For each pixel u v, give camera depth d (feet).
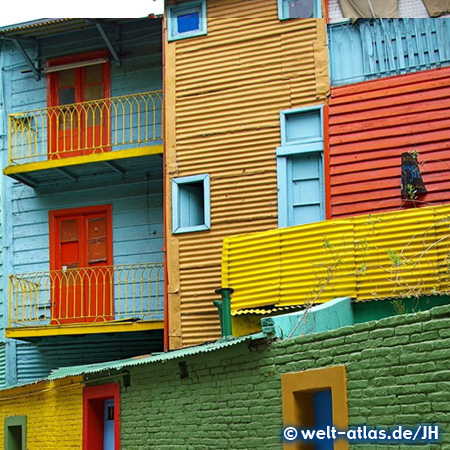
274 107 53.06
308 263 46.11
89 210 63.31
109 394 44.60
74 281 60.49
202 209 55.21
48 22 63.57
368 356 28.22
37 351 63.21
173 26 56.75
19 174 62.54
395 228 43.93
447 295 40.73
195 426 37.60
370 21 51.83
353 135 50.55
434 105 49.14
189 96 55.36
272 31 53.98
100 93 64.64
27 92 66.39
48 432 50.80
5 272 64.59
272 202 52.24
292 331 33.17
